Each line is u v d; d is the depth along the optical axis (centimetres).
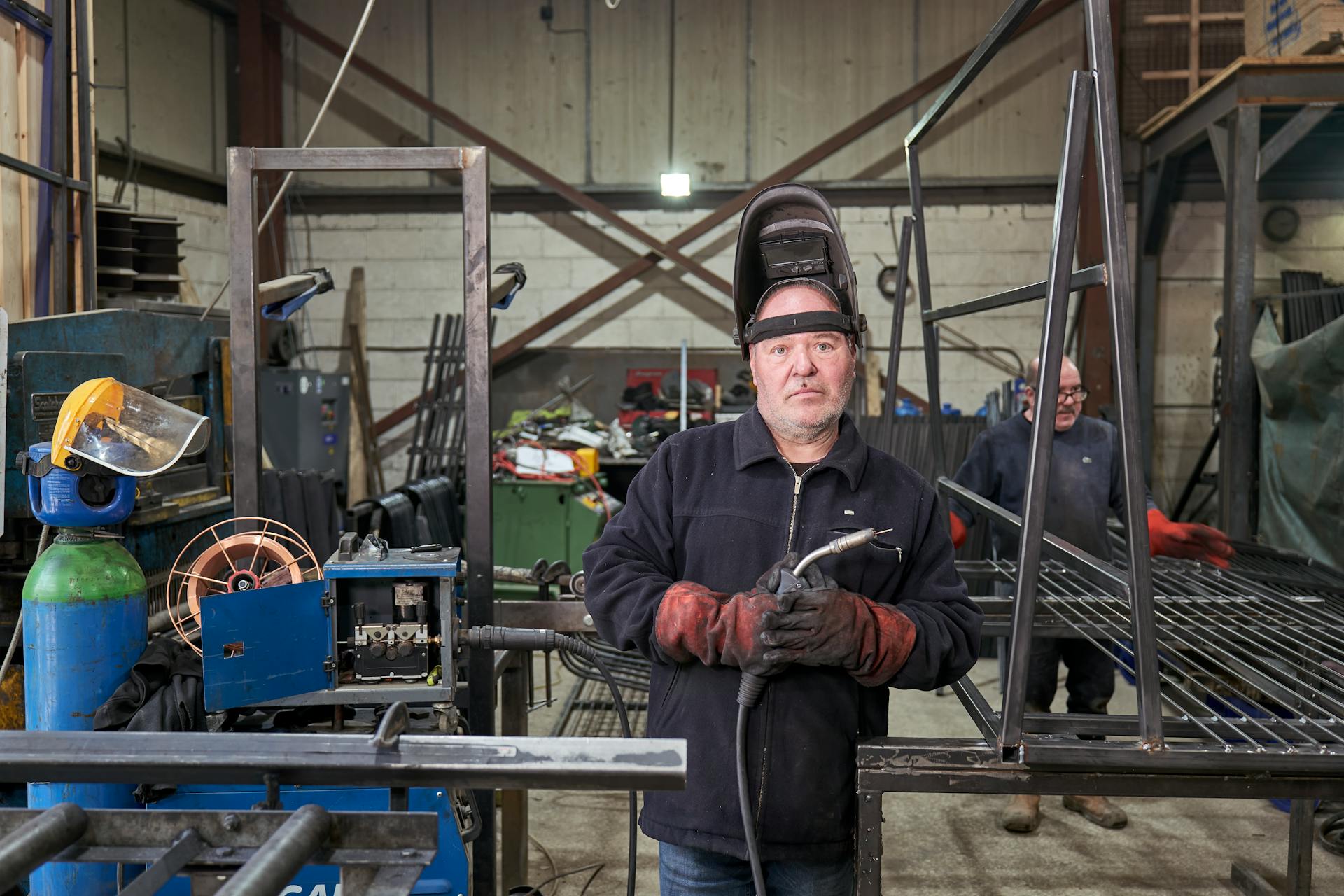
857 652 120
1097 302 694
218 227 724
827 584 123
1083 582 253
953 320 739
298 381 610
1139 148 702
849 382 135
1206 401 714
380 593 156
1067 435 297
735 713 131
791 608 119
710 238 750
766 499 137
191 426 164
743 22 738
